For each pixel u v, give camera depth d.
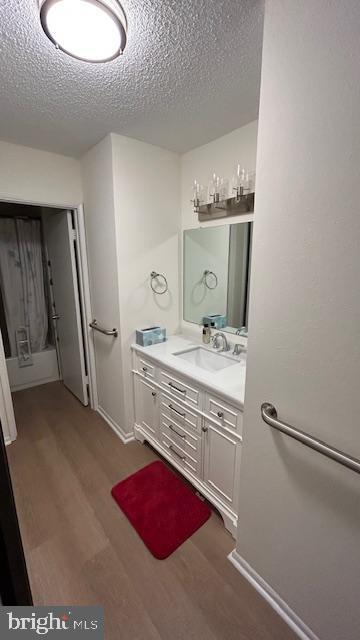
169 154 2.02
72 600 1.16
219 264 1.94
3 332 3.18
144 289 2.08
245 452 1.14
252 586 1.21
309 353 0.85
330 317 0.78
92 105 1.43
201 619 1.10
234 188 1.64
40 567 1.28
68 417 2.54
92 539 1.42
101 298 2.22
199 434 1.57
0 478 0.53
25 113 1.49
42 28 0.90
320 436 0.86
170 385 1.73
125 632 1.06
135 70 1.17
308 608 1.01
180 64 1.14
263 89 0.85
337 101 0.68
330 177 0.73
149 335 2.04
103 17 0.85
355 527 0.82
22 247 3.00
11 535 0.56
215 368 1.92
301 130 0.77
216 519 1.53
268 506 1.08
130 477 1.81
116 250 1.88
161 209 2.05
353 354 0.75
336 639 0.94
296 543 1.01
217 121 1.60
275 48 0.80
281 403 0.96
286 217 0.84
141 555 1.34
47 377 3.31
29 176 1.95
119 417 2.25
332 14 0.66
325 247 0.76
